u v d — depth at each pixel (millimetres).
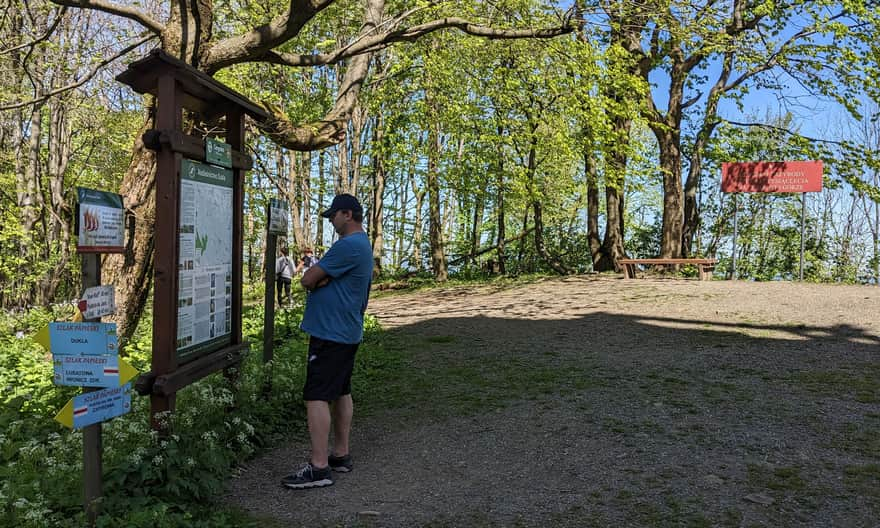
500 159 20438
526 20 11242
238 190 5156
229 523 3510
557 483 4035
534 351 8414
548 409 5652
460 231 31562
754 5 16672
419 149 20859
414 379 7188
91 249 3102
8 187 19516
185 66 4074
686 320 10023
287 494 4000
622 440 4746
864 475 3898
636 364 7266
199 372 4418
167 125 4023
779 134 19750
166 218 4035
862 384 5961
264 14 12977
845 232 29844
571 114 14562
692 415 5258
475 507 3723
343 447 4430
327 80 19469
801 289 12594
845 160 18531
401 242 34938
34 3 12844
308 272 4145
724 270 25016
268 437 5055
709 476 3998
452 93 19219
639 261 16203
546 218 28906
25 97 14305
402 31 9156
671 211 18391
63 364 3127
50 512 3104
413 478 4258
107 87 14844
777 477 3934
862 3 15656
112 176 17500
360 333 4332
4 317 13344
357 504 3832
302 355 7199
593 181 19469
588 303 12750
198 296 4500
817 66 16688
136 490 3457
